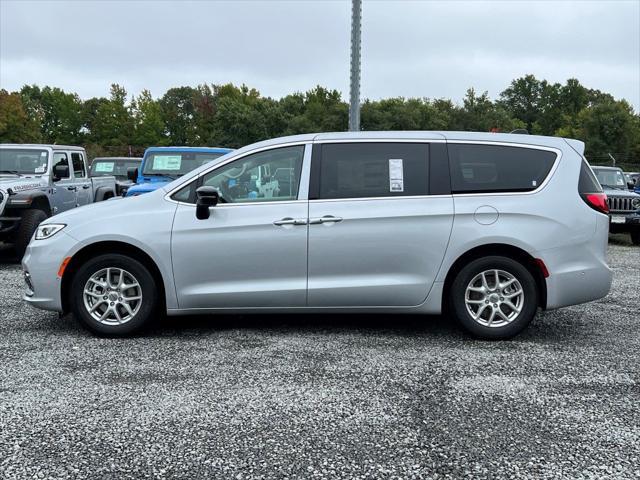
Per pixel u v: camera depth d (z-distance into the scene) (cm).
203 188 517
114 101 7012
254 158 543
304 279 532
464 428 355
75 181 1178
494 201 526
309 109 8106
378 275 530
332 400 396
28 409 380
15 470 306
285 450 328
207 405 387
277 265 530
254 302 536
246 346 517
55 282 538
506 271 527
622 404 391
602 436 345
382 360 480
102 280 540
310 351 503
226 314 597
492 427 357
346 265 529
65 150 1150
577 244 527
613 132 7312
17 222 939
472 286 532
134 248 539
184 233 529
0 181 957
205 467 310
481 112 8312
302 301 534
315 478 299
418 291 530
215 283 535
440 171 534
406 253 526
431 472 305
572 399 399
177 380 432
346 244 527
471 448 330
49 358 482
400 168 536
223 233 529
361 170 538
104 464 312
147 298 536
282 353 497
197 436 344
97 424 359
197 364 468
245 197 539
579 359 485
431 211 524
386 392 411
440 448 330
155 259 529
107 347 513
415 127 7894
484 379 437
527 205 524
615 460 317
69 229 539
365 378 438
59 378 436
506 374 448
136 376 440
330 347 515
